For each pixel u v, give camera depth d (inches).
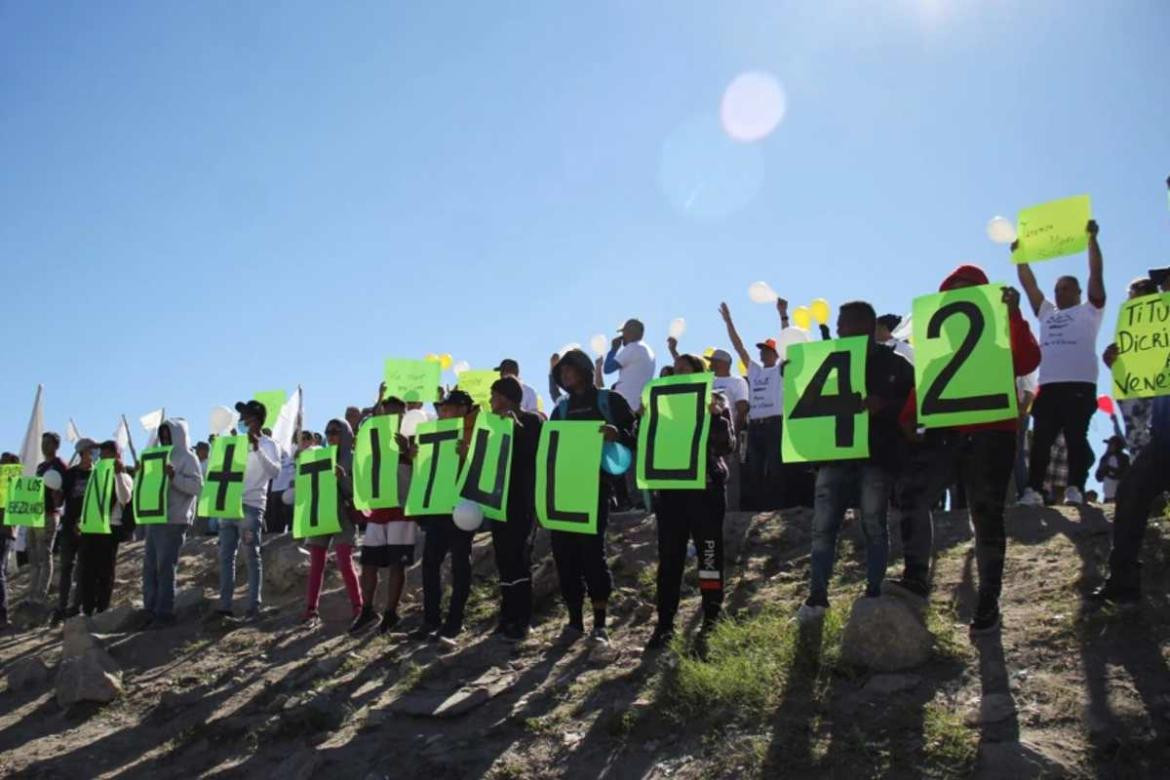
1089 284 318.0
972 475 245.3
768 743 212.8
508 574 319.0
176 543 414.6
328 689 297.4
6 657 406.0
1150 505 234.7
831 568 264.2
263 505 412.5
